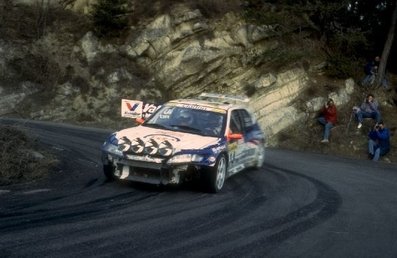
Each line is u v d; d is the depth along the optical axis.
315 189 10.10
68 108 22.42
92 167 10.59
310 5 22.69
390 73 24.25
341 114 21.45
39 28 24.78
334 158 16.77
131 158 8.51
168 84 23.27
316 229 6.97
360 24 24.11
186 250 5.68
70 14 25.56
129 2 25.00
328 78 22.91
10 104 22.27
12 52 23.72
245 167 11.13
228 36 23.50
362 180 11.88
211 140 9.13
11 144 9.80
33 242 5.57
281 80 22.38
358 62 23.41
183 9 23.73
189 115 9.98
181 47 23.47
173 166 8.45
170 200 8.12
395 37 23.98
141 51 23.66
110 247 5.59
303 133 20.83
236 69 23.31
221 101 12.28
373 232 7.02
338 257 5.82
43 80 23.34
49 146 12.70
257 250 5.86
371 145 18.53
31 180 8.91
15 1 25.50
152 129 9.48
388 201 9.41
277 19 23.00
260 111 21.91
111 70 23.23
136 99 22.67
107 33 24.11
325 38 24.16
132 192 8.48
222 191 9.16
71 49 24.20
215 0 24.12
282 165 13.45
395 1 22.89
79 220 6.57
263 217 7.44
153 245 5.78
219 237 6.28
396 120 21.55
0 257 5.04
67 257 5.18
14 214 6.63
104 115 22.14
